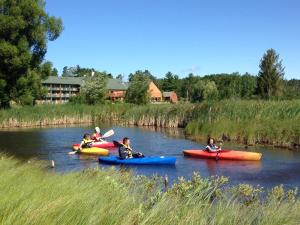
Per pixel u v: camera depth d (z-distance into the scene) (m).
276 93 63.28
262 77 65.00
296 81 69.50
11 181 7.41
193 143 26.48
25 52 43.81
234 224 5.41
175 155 21.52
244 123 26.62
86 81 66.81
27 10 44.75
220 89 95.38
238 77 96.25
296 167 17.31
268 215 5.80
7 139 29.50
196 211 5.61
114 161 18.62
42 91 48.03
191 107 37.41
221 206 6.05
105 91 67.06
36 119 41.62
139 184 8.76
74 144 25.41
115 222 4.91
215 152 20.19
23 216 4.56
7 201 5.17
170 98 112.06
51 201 5.29
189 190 7.89
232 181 14.57
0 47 42.31
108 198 6.29
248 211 6.23
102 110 47.28
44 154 22.02
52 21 47.22
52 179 8.25
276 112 26.97
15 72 44.34
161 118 40.22
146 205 6.20
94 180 8.48
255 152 21.27
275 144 23.97
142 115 41.88
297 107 26.25
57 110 43.59
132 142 27.45
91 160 19.86
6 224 4.34
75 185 7.27
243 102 29.97
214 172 16.48
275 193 8.04
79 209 5.00
